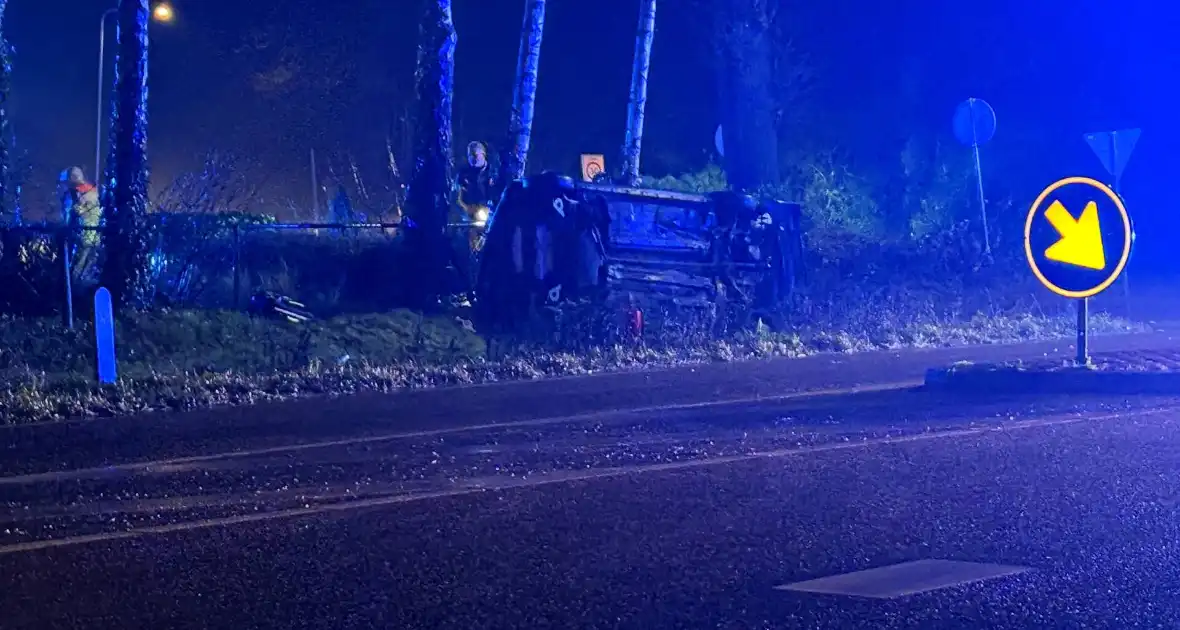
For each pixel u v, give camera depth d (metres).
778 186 30.97
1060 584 6.97
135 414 14.72
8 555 7.98
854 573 7.25
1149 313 26.27
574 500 9.23
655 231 20.41
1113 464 10.12
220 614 6.71
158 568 7.62
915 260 27.88
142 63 20.25
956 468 10.07
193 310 20.20
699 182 31.09
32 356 17.72
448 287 22.45
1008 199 32.72
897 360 18.89
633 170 28.11
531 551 7.83
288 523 8.71
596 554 7.73
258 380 16.64
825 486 9.52
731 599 6.80
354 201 35.00
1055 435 11.51
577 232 19.88
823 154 34.38
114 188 20.23
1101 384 14.48
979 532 8.10
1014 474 9.80
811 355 19.94
